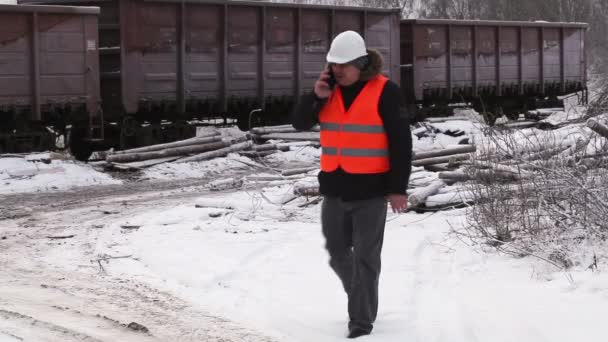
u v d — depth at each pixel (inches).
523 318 238.4
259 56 863.1
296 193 453.7
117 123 783.1
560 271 282.7
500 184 350.3
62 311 261.9
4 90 662.5
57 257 345.1
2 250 362.0
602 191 311.6
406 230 375.2
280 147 828.0
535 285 269.7
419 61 1035.3
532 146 396.5
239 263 319.3
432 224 384.5
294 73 897.5
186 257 330.0
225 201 438.6
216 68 829.2
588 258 284.8
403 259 318.0
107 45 765.9
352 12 943.7
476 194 361.1
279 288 283.9
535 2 1936.5
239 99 852.0
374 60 229.1
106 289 290.4
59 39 689.6
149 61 776.3
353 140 229.3
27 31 671.1
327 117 233.3
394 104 227.0
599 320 231.1
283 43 883.4
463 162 493.7
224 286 290.2
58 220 447.5
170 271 312.3
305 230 382.0
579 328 227.0
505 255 309.7
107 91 770.8
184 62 797.9
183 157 745.0
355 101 229.0
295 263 316.8
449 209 413.4
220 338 235.1
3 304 269.6
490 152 388.5
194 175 700.0
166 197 547.2
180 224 406.0
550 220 327.3
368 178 229.6
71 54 696.4
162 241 363.3
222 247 347.6
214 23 823.1
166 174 696.4
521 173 357.7
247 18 850.1
